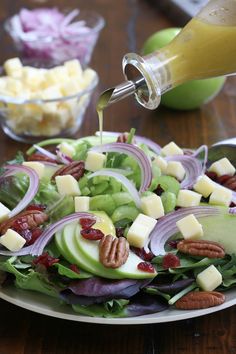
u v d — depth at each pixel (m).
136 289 0.60
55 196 0.69
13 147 0.93
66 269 0.60
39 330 0.63
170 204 0.68
